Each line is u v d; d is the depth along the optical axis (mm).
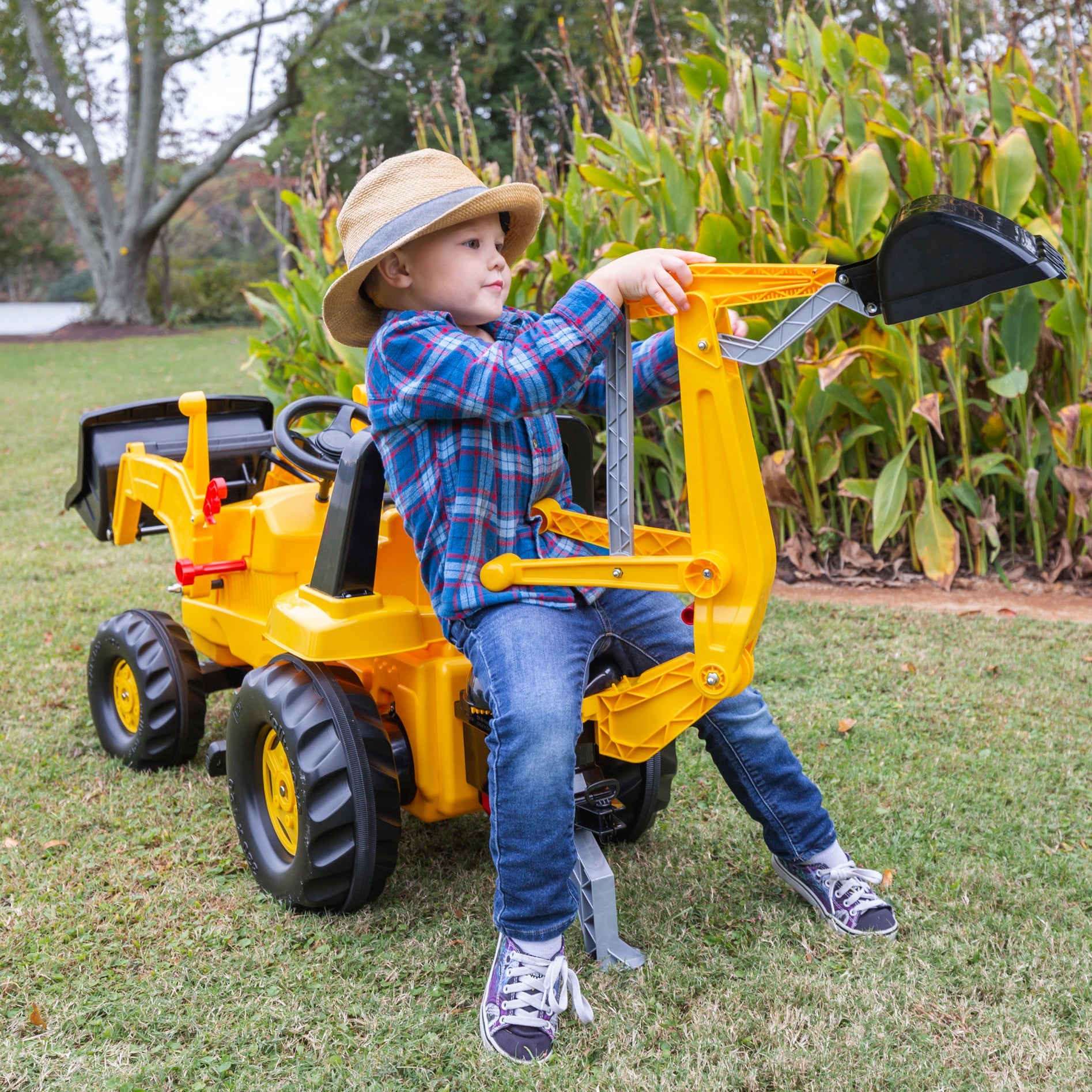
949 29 5180
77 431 10367
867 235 4547
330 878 2268
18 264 45500
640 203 4980
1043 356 4793
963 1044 1877
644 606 2217
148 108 28688
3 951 2244
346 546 2246
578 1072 1849
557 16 23078
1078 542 4785
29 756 3283
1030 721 3365
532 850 1922
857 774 3016
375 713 2338
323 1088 1826
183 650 3146
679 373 1858
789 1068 1812
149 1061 1904
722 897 2406
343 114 25062
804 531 4996
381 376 1991
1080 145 4555
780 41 5344
